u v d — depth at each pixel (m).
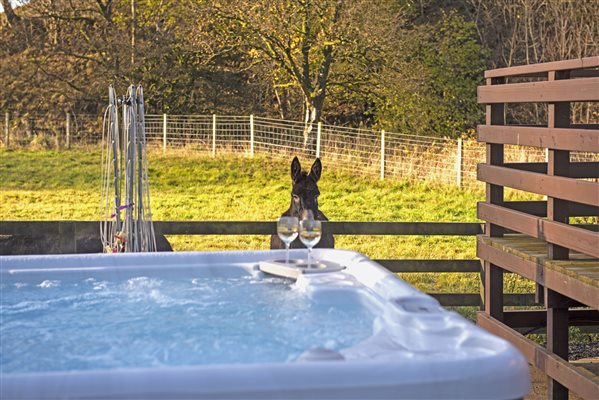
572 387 4.27
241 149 19.44
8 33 23.39
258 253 4.38
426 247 11.98
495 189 5.71
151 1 22.48
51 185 16.55
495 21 23.00
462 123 21.52
